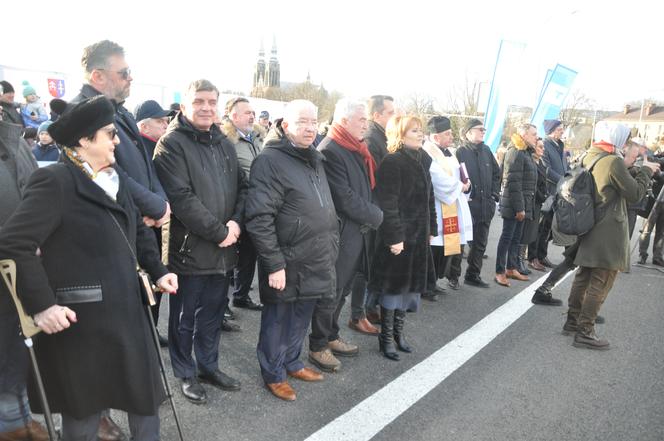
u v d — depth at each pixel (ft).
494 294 17.51
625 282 19.99
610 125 12.86
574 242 13.83
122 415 9.10
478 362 11.96
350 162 11.03
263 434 8.66
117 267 6.22
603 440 8.91
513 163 17.98
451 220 14.89
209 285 9.73
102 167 6.39
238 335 13.00
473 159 17.58
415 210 11.66
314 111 9.68
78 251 5.99
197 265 9.18
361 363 11.70
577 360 12.32
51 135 6.08
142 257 7.16
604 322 15.17
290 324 10.36
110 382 6.23
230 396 9.89
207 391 10.02
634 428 9.33
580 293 13.65
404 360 11.93
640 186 12.44
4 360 7.45
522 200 17.88
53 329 5.70
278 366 10.02
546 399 10.30
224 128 14.40
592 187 12.71
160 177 9.02
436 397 10.19
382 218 11.05
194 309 9.59
